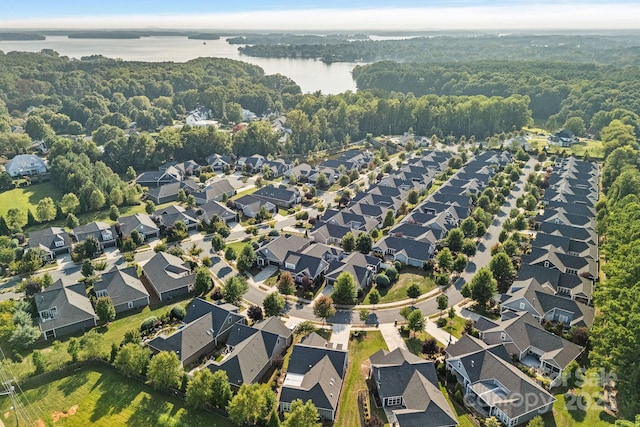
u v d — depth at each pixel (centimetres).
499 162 15025
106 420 5159
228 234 10038
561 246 8975
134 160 14988
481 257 9144
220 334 6619
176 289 7794
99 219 11119
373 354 6056
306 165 14725
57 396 5509
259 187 13462
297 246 9219
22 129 18550
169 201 12438
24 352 6366
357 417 5241
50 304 6988
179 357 6009
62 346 6425
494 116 19238
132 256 8962
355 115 19475
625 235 7831
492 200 11844
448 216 10500
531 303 6956
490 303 7519
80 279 8125
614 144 14925
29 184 13438
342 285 7412
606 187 12606
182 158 15738
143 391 5606
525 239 9712
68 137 18438
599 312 7106
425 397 5181
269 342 6166
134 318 7212
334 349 5953
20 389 5600
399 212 11519
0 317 6475
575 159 14862
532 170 14638
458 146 17775
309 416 4766
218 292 7719
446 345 6481
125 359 5712
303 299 7738
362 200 11662
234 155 16362
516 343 6178
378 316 7238
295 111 17850
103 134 17225
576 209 10838
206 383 5206
